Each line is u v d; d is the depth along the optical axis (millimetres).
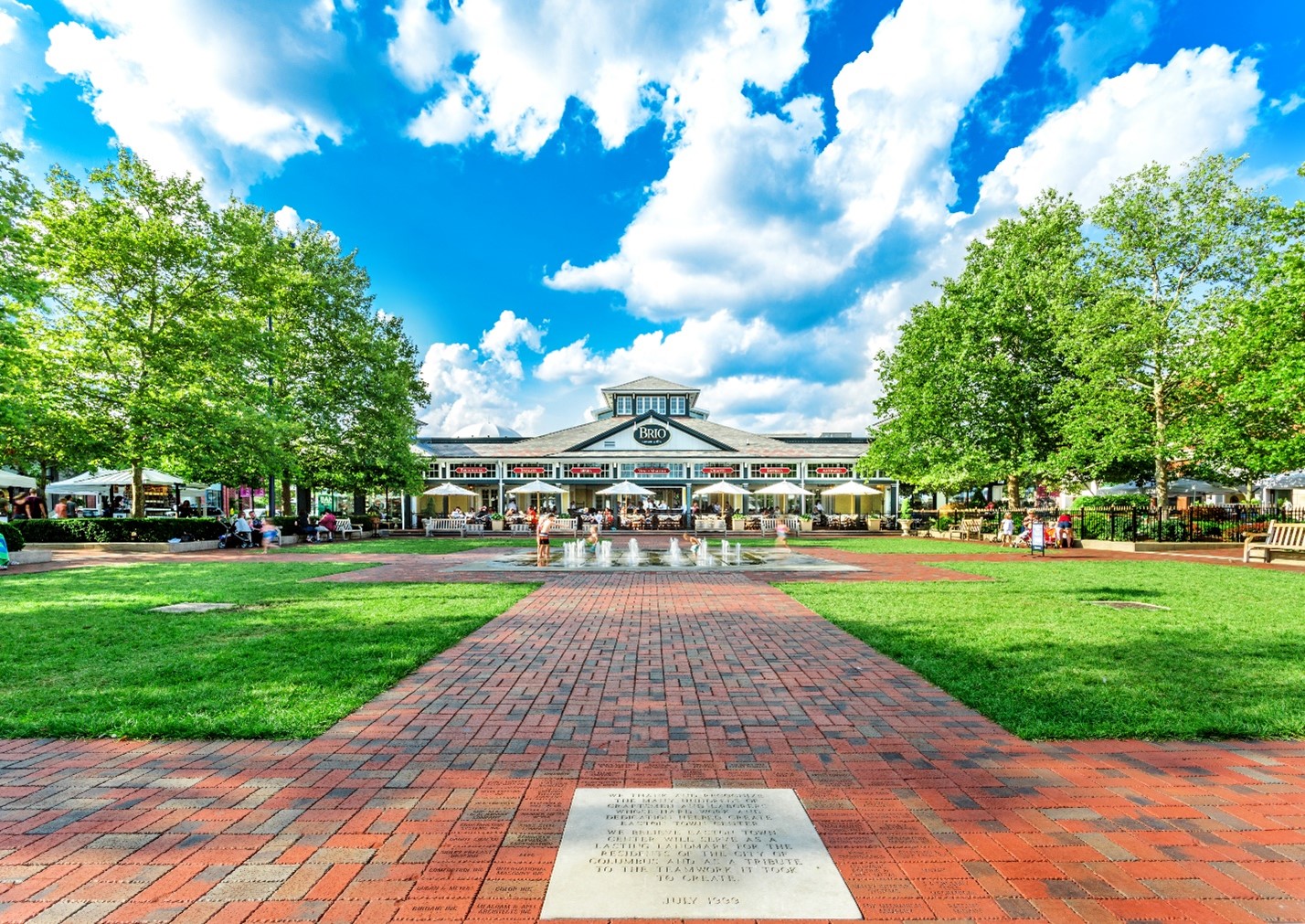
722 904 2564
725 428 48594
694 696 5367
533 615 9188
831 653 6875
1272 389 16828
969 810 3383
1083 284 24188
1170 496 33969
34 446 19672
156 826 3209
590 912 2508
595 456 42969
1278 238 16797
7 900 2600
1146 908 2559
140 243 20594
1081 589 11492
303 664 6125
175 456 22516
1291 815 3338
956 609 9359
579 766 3947
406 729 4586
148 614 8891
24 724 4504
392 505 46719
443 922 2461
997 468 26906
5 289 15461
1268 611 9055
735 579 13508
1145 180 22312
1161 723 4516
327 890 2674
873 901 2596
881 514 43812
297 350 30031
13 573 14328
